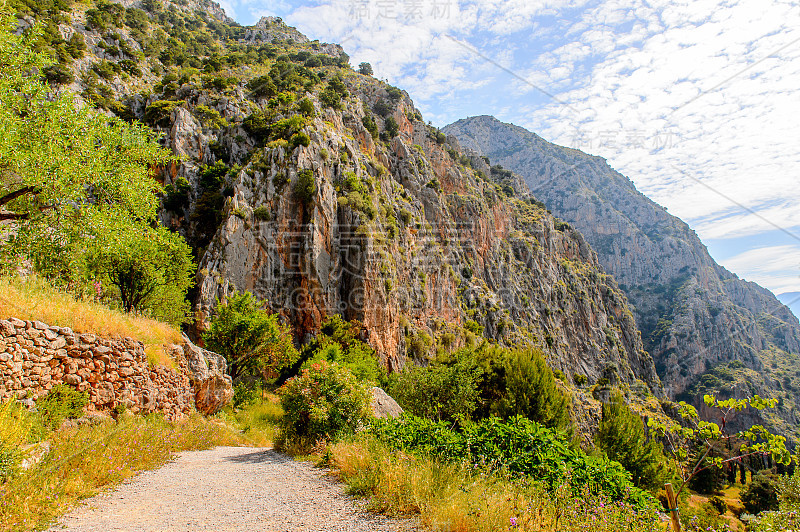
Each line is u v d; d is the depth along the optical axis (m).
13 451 6.17
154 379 13.48
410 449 8.45
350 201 66.12
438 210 96.56
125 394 11.80
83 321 11.11
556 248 140.25
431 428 8.80
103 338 11.39
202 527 5.39
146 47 99.56
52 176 13.48
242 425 18.83
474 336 85.69
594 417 74.25
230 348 29.08
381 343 62.00
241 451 12.56
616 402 22.38
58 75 66.50
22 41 14.58
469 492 6.08
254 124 69.62
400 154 99.44
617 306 142.12
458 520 5.21
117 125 16.69
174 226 57.91
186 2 155.75
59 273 14.40
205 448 13.16
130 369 12.17
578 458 7.53
